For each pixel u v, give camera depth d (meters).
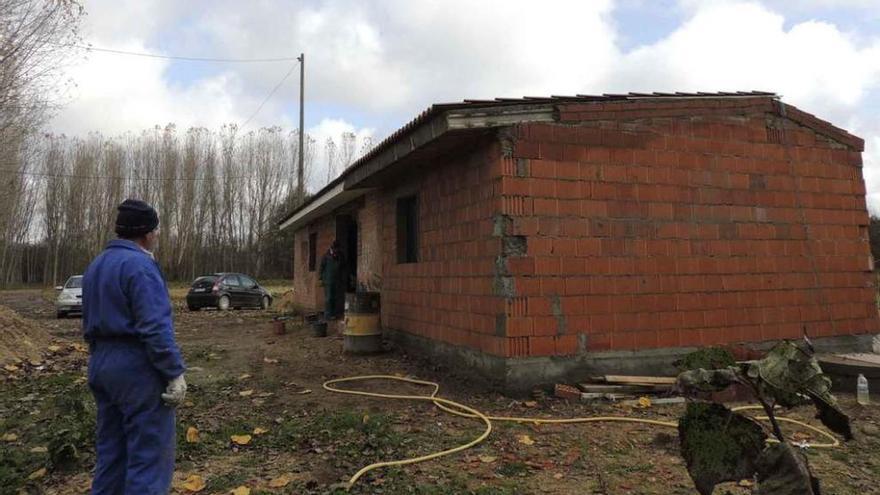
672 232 7.29
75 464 4.60
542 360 6.59
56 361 9.69
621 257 7.00
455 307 7.77
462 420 5.79
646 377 6.80
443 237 8.16
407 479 4.27
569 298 6.74
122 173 52.84
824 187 8.30
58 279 53.62
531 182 6.67
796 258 7.99
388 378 7.65
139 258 3.18
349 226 13.93
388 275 10.49
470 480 4.26
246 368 8.76
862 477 4.43
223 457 4.81
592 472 4.43
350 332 9.42
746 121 7.88
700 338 7.29
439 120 6.63
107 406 3.21
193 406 6.42
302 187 27.70
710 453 3.07
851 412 6.23
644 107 7.24
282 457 4.79
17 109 14.27
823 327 8.04
